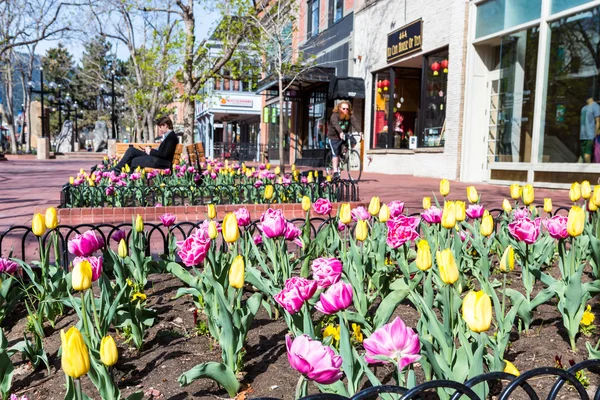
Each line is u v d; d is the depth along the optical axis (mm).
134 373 2824
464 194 10914
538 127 12180
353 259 3320
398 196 10672
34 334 3043
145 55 21625
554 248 4754
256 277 3207
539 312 3625
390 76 19172
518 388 2562
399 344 1695
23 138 58469
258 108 39156
